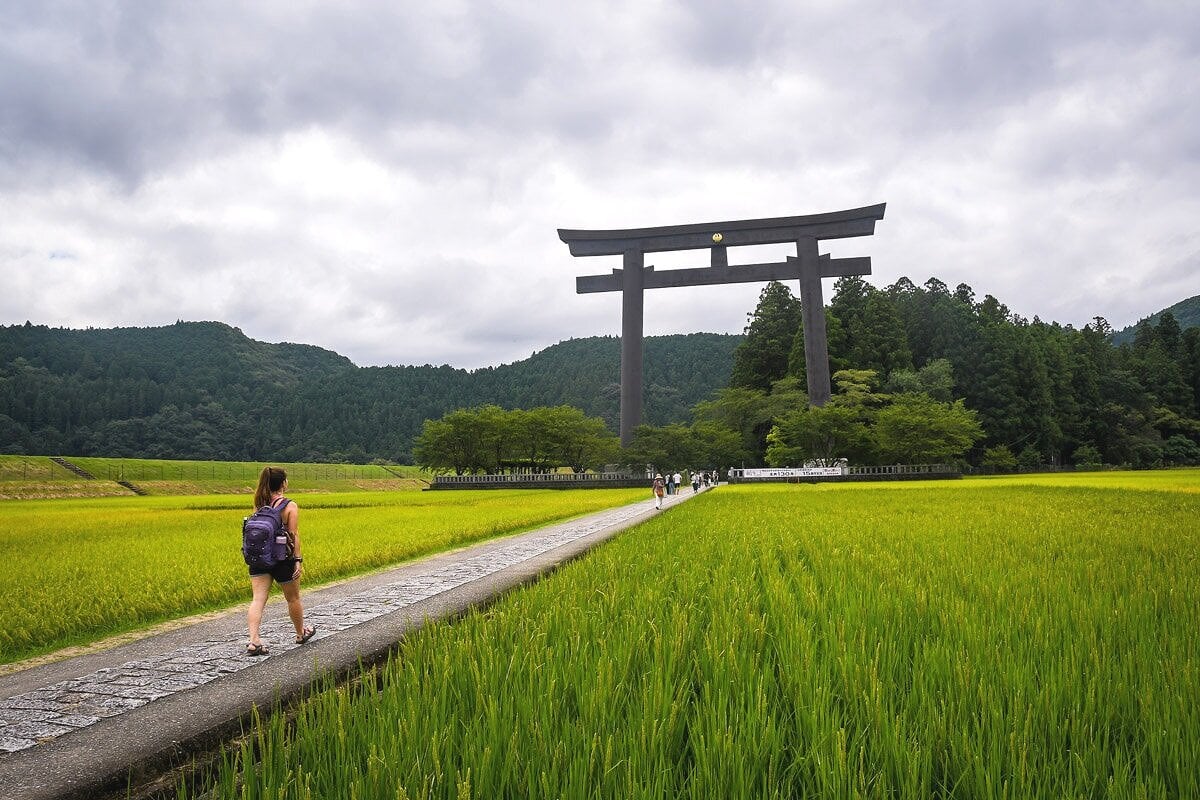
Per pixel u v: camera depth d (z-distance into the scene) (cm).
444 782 294
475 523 2122
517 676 407
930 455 6856
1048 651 446
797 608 612
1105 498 2742
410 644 516
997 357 8862
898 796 297
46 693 486
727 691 389
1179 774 287
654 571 922
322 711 365
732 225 7544
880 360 8825
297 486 10125
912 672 437
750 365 9581
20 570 1214
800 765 320
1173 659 413
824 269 7375
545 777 283
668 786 292
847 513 2161
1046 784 285
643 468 7488
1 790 322
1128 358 10875
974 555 1009
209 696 469
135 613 864
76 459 10044
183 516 3031
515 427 8400
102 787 338
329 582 1073
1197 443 9650
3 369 18012
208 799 324
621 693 394
